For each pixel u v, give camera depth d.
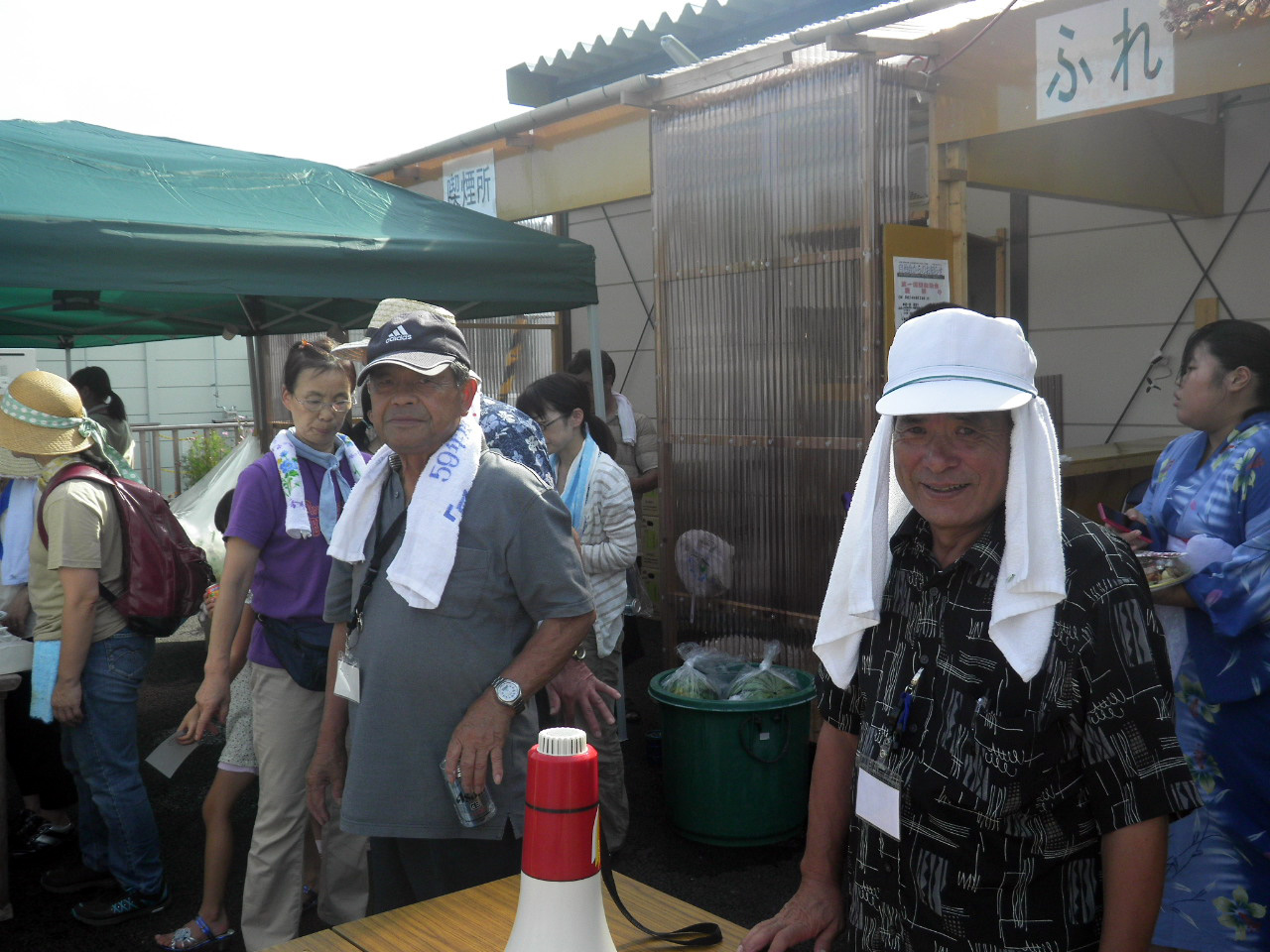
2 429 3.29
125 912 3.58
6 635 3.62
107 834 3.70
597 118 6.02
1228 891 2.53
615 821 3.88
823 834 1.75
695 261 4.95
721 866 3.87
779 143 4.52
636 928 1.65
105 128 4.74
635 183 5.85
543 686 2.15
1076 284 6.53
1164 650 1.40
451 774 2.05
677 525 5.11
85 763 3.49
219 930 3.32
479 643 2.12
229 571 2.96
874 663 1.54
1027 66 3.95
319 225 4.28
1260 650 2.46
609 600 3.83
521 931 1.25
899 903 1.51
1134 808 1.35
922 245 4.24
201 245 3.82
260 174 4.61
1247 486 2.50
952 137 4.24
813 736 4.51
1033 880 1.42
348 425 5.60
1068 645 1.34
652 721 5.61
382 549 2.21
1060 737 1.37
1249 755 2.50
